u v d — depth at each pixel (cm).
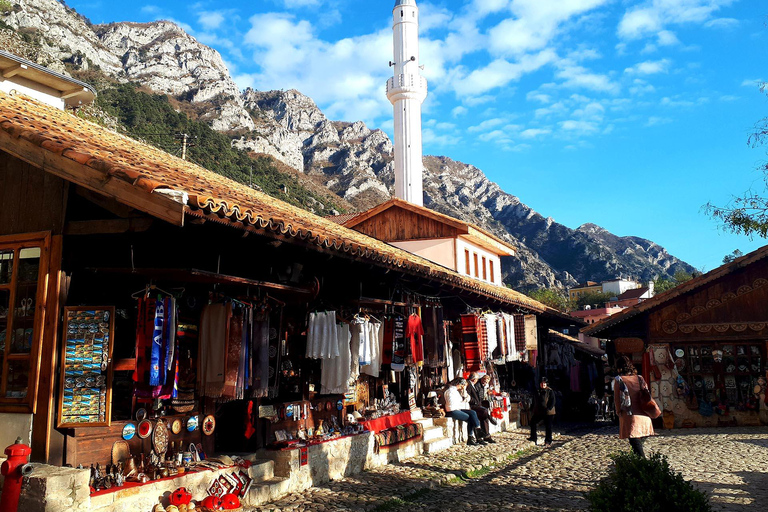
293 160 15850
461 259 2266
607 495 555
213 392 686
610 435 1605
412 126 4669
